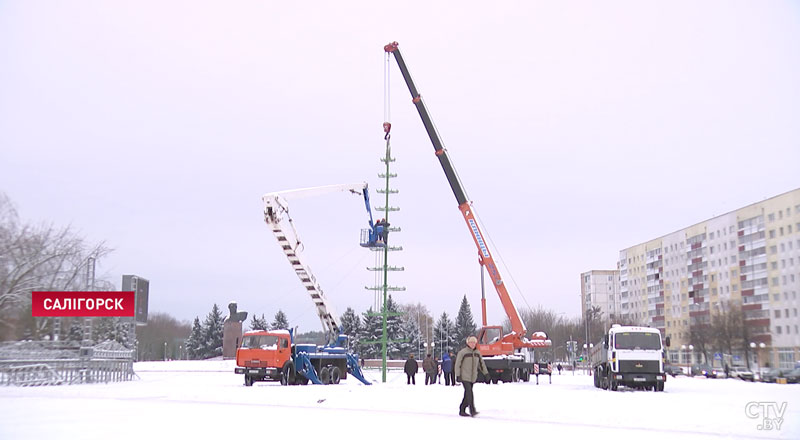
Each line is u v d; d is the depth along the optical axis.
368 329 116.00
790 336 64.06
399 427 14.02
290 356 34.22
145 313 41.62
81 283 42.75
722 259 85.12
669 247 110.06
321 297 36.66
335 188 37.56
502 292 41.28
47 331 40.16
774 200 68.25
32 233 40.97
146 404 19.45
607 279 157.75
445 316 139.00
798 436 13.21
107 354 36.38
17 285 39.19
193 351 127.56
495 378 41.84
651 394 28.27
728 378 61.81
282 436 12.44
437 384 36.62
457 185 42.09
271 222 33.47
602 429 13.94
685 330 98.12
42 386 29.52
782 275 66.44
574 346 79.44
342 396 23.23
